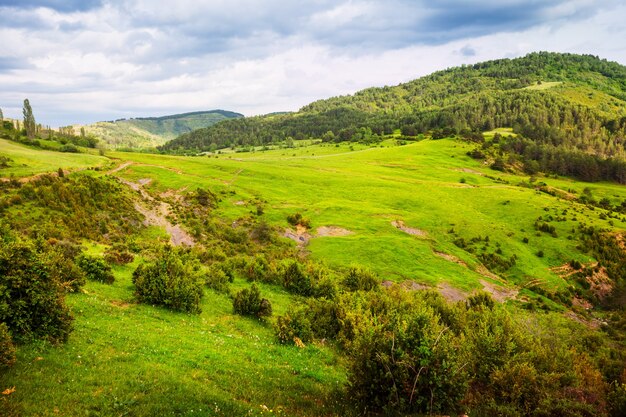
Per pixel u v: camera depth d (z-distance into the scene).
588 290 81.75
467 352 21.95
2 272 17.09
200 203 95.88
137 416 12.84
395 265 71.25
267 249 77.12
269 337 27.89
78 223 62.34
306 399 17.20
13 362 13.95
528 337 26.45
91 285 29.84
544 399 18.78
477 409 17.92
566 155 198.38
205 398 14.93
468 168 185.88
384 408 15.35
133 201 85.69
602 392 21.66
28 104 160.25
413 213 108.62
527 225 108.88
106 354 17.48
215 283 39.09
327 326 31.17
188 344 21.47
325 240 82.88
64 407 12.50
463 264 80.12
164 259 32.16
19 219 57.12
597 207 136.62
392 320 18.86
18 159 91.69
